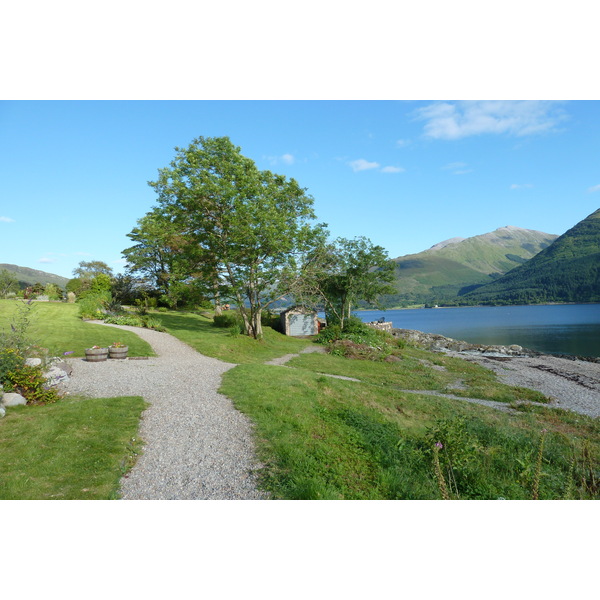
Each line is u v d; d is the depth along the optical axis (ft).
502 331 267.39
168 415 34.55
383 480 26.66
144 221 143.95
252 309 114.52
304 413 37.50
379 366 90.74
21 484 21.58
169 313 163.02
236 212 98.32
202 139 107.24
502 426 46.37
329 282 150.30
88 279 173.17
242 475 23.84
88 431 29.48
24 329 46.03
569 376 96.17
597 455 39.24
